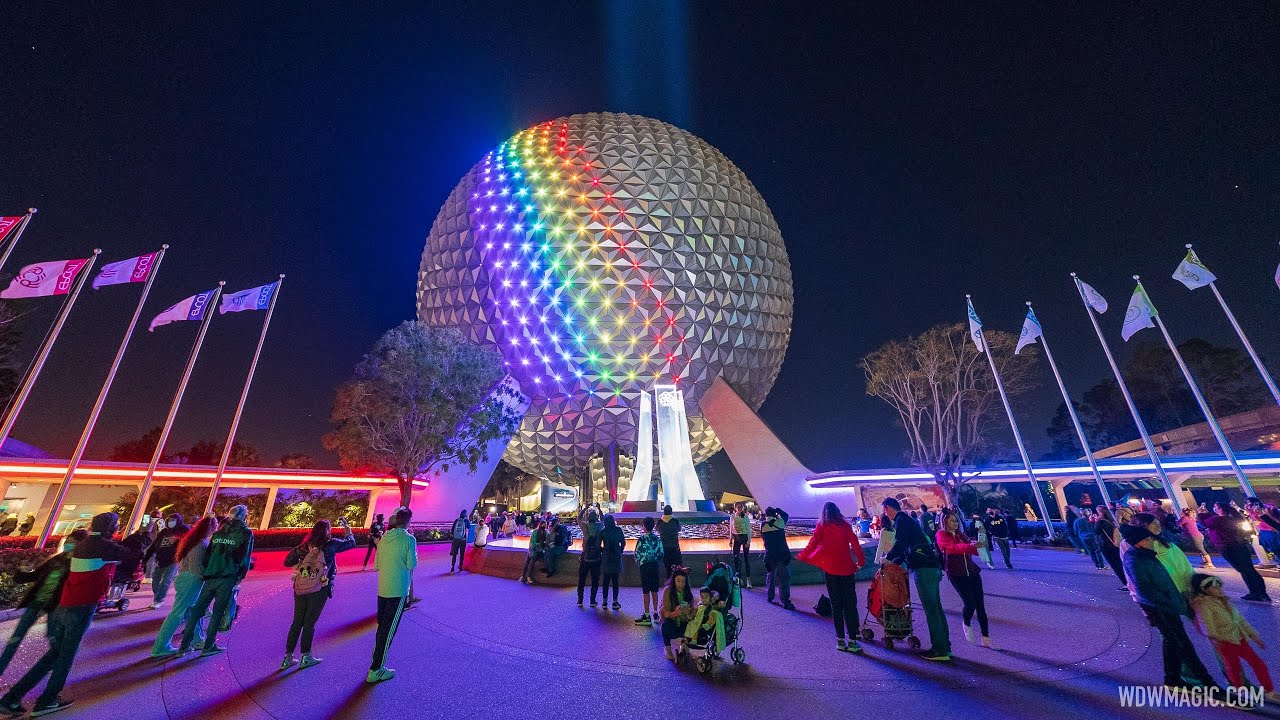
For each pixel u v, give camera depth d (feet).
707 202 134.10
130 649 28.04
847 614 26.91
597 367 126.41
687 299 127.34
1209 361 166.61
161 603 40.42
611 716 19.24
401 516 25.25
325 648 28.14
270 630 32.24
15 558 40.06
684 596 26.25
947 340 103.91
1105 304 75.31
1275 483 97.09
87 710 19.98
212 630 27.14
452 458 121.29
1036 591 42.93
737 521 47.14
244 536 28.94
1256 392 159.12
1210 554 64.28
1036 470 105.70
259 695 21.40
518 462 153.17
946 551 28.89
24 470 86.94
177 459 171.22
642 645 28.45
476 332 131.13
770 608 37.58
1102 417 188.75
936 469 102.94
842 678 22.74
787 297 151.84
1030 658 24.89
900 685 21.74
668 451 113.80
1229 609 19.98
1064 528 90.12
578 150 135.23
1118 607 36.29
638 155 134.62
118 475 94.84
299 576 25.70
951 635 29.35
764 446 128.67
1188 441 135.23
